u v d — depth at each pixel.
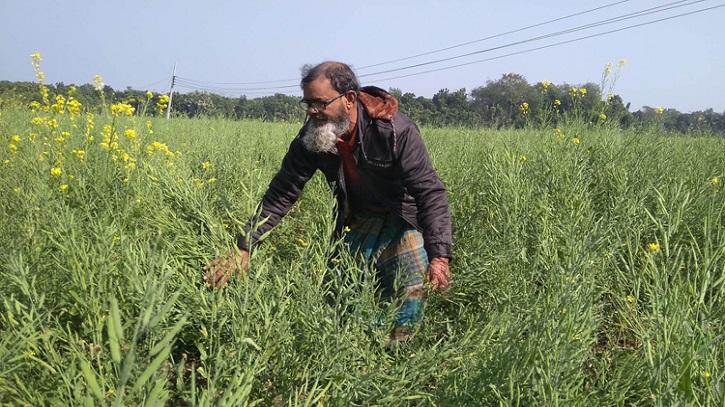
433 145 7.31
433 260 3.45
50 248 3.20
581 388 2.59
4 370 2.29
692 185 4.85
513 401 2.50
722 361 2.82
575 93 6.44
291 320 2.96
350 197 3.84
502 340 2.83
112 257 3.13
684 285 3.06
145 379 1.36
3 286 2.90
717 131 8.59
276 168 6.99
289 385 2.70
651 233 4.29
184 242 3.75
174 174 4.61
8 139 5.48
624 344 3.42
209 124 10.49
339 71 3.40
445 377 2.93
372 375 2.64
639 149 5.88
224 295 3.00
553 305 2.75
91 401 1.44
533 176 5.25
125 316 2.70
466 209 5.03
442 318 3.79
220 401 1.94
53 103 5.93
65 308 2.97
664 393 2.38
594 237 3.48
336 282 3.03
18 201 3.91
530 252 4.25
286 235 4.80
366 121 3.49
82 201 3.71
